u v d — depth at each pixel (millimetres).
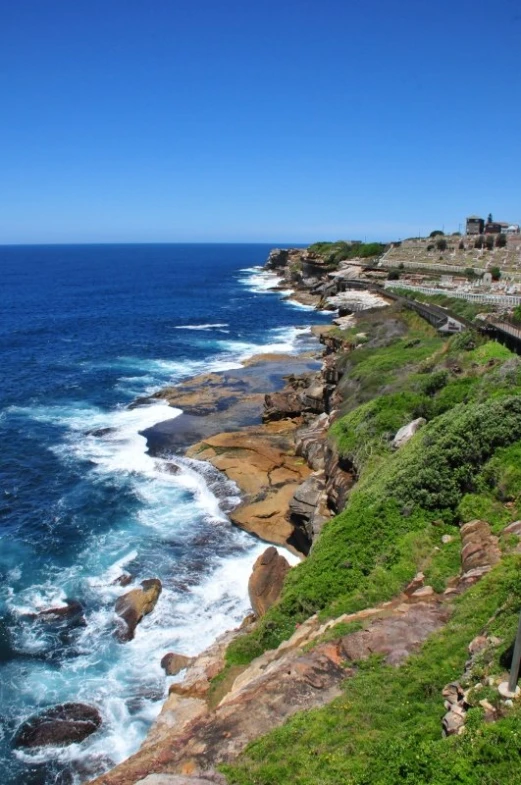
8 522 27594
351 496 20891
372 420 25422
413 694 10594
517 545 14172
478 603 12430
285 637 15750
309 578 16969
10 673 18641
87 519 27891
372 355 41469
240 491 29891
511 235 110125
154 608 21547
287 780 9211
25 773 15398
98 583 23031
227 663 15570
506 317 38594
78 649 19656
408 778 8094
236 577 23406
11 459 34906
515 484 16234
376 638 12703
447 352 34812
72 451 36156
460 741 8422
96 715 17047
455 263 89500
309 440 32625
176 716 13953
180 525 27312
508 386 23016
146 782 9594
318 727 10258
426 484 17922
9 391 49344
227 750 10648
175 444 36750
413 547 16375
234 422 40500
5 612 21359
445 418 20500
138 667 18875
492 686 9305
